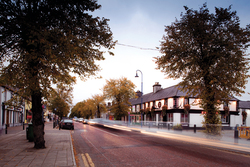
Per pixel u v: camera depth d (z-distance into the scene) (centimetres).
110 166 675
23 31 818
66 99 3772
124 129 3000
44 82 804
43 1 833
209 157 850
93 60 983
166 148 1081
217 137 1453
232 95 1447
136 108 5366
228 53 1349
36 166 612
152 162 737
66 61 841
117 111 4038
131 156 845
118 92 4000
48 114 7400
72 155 782
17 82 804
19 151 861
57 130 2270
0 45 852
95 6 895
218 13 1395
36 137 943
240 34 1335
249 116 3784
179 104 3309
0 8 783
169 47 1497
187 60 1516
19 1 818
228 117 3419
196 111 3294
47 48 740
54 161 679
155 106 4084
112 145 1174
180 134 1981
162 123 3008
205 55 1431
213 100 1488
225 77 1373
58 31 768
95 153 912
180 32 1488
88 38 893
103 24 916
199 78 1456
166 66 1605
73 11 880
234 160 800
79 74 984
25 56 753
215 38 1363
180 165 697
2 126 2642
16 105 1041
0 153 812
